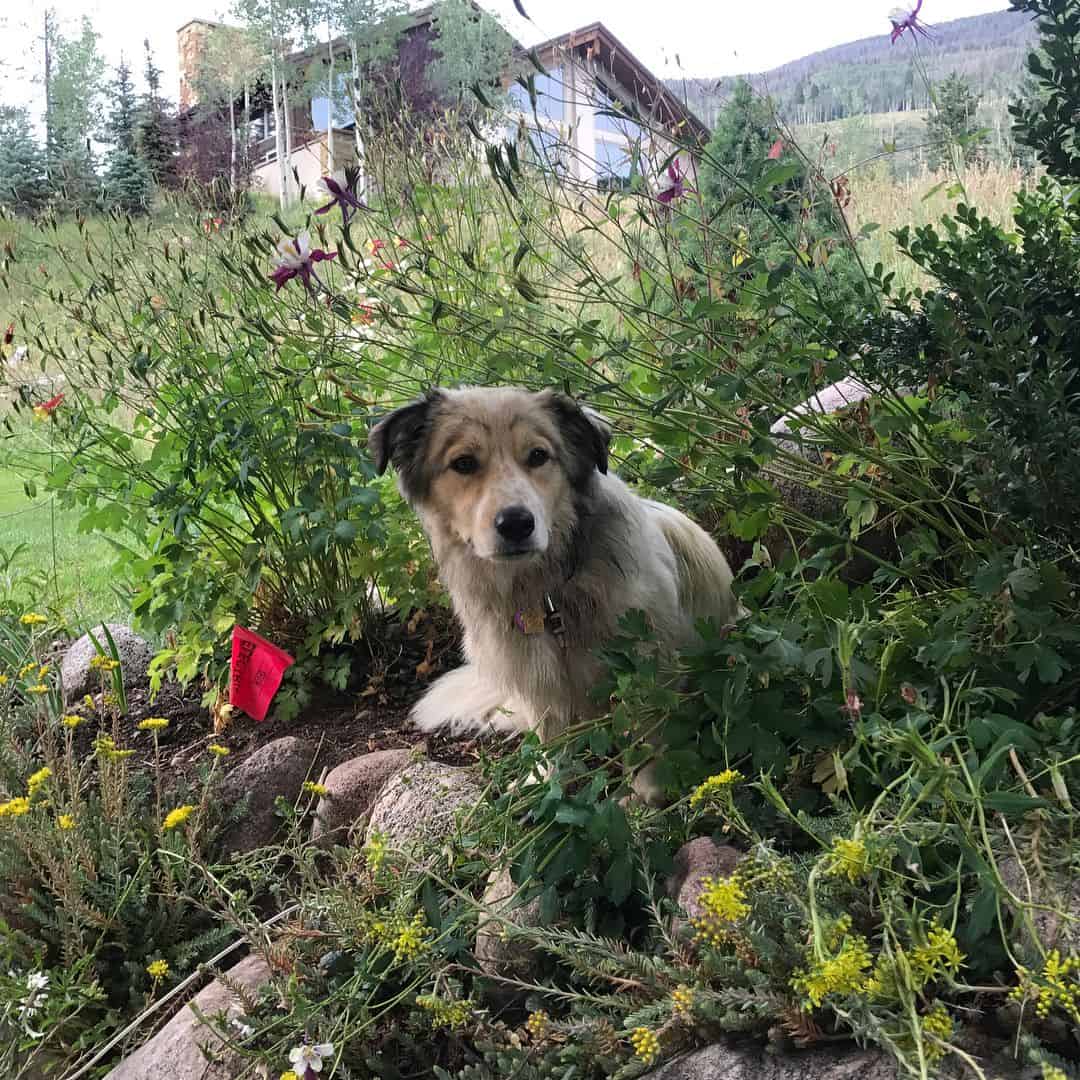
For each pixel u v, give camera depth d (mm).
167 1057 829
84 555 2037
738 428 1091
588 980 799
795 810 853
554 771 907
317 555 1304
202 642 1343
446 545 1080
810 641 906
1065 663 818
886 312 1039
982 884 640
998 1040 621
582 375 1096
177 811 981
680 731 912
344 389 1247
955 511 1018
